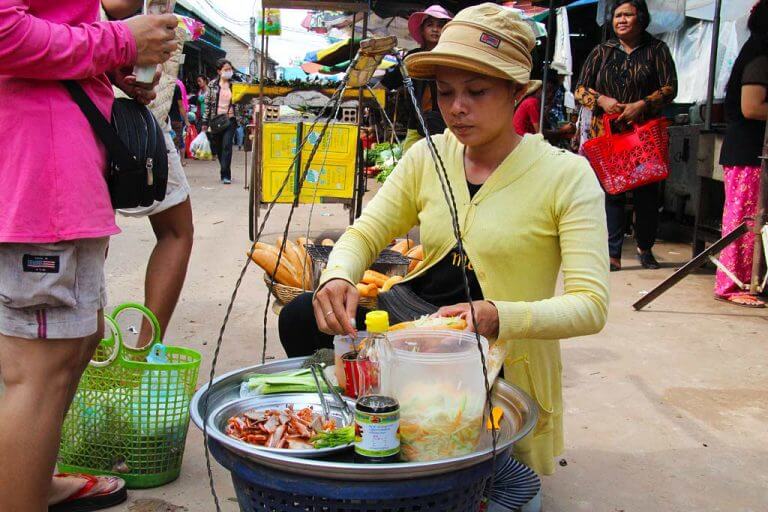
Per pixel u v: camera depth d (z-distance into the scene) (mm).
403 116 10172
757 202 4371
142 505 2305
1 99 1683
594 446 2793
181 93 13469
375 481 1375
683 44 8086
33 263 1701
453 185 2131
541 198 2014
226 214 8148
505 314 1812
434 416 1535
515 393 1796
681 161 6859
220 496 2381
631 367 3590
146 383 2352
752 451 2766
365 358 1768
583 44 10312
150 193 1915
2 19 1558
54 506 2195
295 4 5785
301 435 1640
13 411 1751
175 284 2832
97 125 1776
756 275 4555
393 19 10141
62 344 1790
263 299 4637
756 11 4379
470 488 1511
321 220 7945
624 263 5973
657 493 2467
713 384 3391
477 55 1858
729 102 4598
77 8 1785
